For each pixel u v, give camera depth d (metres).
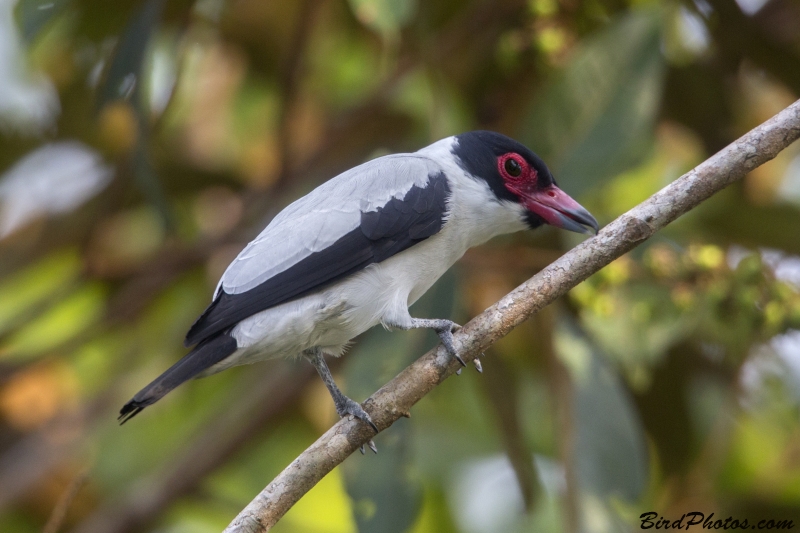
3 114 11.63
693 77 11.28
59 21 10.70
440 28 11.44
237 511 10.95
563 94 9.73
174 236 10.51
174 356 11.79
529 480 9.67
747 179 10.99
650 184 10.82
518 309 6.85
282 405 11.05
